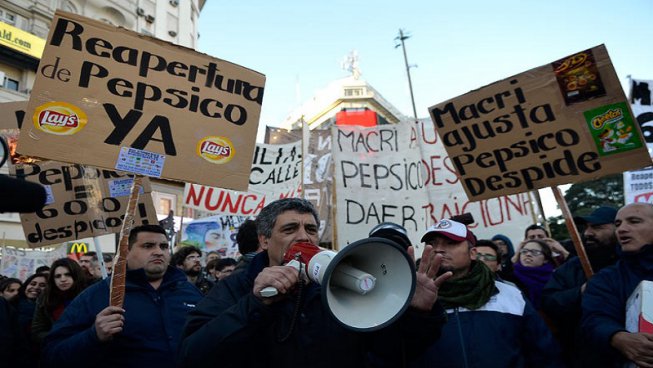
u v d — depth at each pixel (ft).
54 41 8.32
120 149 8.45
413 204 18.86
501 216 18.72
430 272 5.77
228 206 20.80
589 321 7.77
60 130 8.11
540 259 12.52
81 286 12.39
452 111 11.68
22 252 32.17
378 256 4.68
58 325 8.48
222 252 30.22
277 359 5.61
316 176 22.99
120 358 8.13
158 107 8.92
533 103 10.72
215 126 9.34
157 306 8.87
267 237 6.23
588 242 10.74
